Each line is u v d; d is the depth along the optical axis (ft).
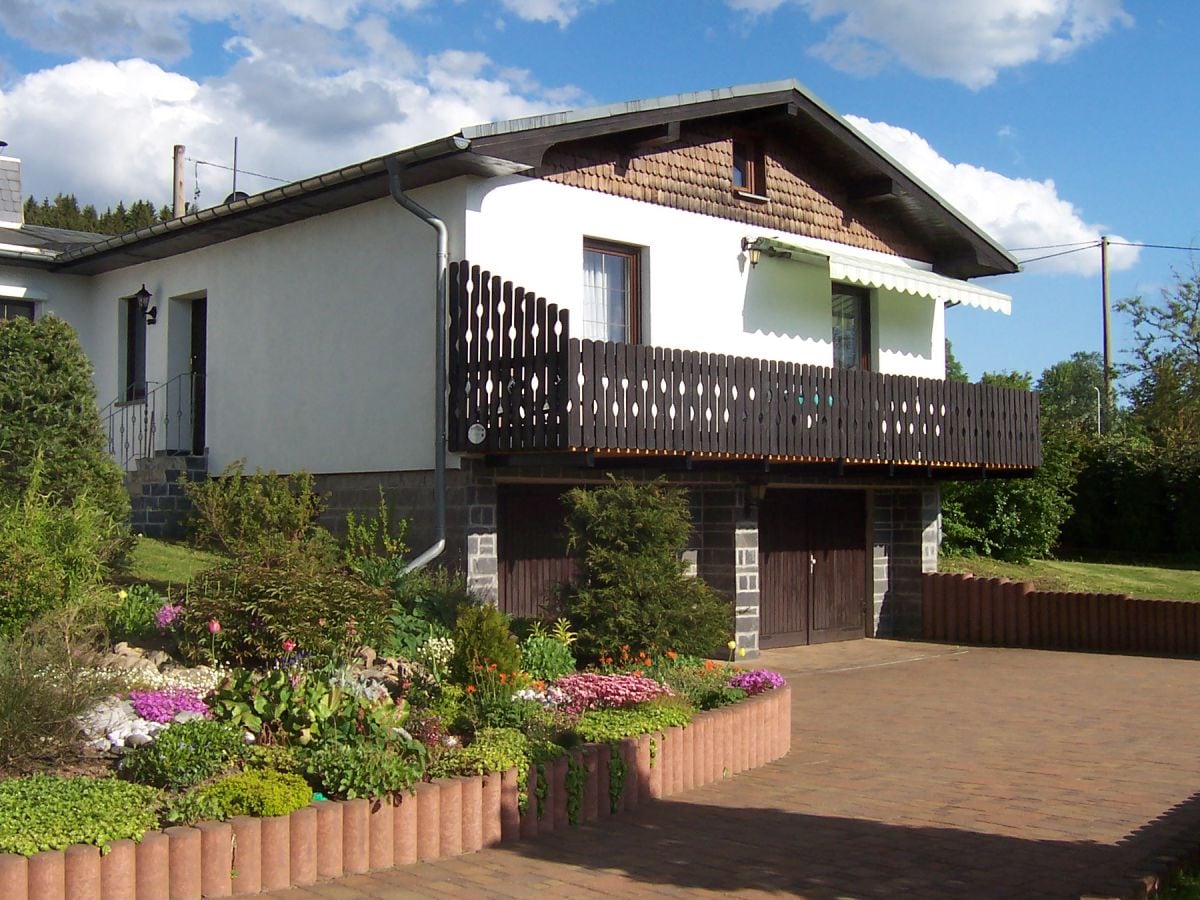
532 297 42.55
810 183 60.29
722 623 39.40
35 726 23.43
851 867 23.25
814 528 62.80
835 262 54.13
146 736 24.58
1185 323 127.95
